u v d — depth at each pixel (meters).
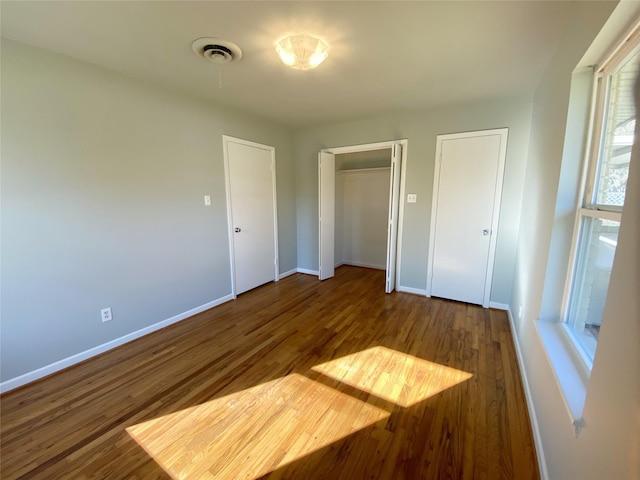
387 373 2.03
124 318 2.45
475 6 1.48
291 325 2.80
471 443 1.45
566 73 1.55
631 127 1.06
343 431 1.53
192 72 2.26
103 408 1.71
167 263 2.75
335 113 3.39
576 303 1.49
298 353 2.30
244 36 1.76
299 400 1.77
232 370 2.08
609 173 1.26
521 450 1.41
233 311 3.15
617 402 0.71
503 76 2.32
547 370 1.34
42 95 1.89
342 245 5.36
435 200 3.34
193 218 2.96
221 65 2.14
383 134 3.58
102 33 1.72
